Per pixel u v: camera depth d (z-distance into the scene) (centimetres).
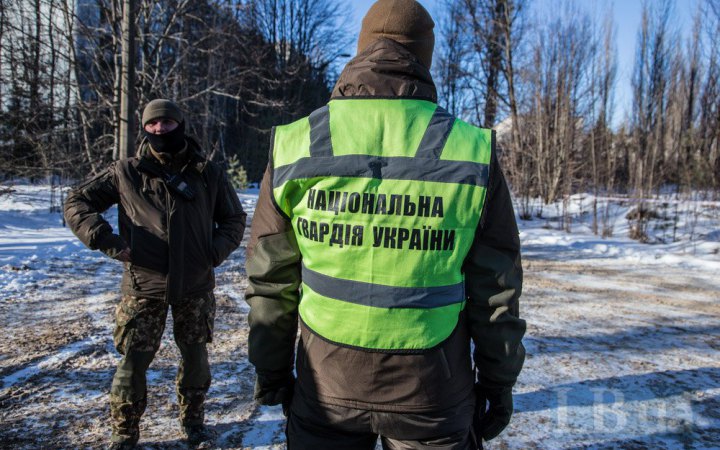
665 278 877
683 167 1988
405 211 135
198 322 276
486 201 138
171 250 259
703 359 457
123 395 259
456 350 141
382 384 137
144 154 268
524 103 2295
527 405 354
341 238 138
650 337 523
